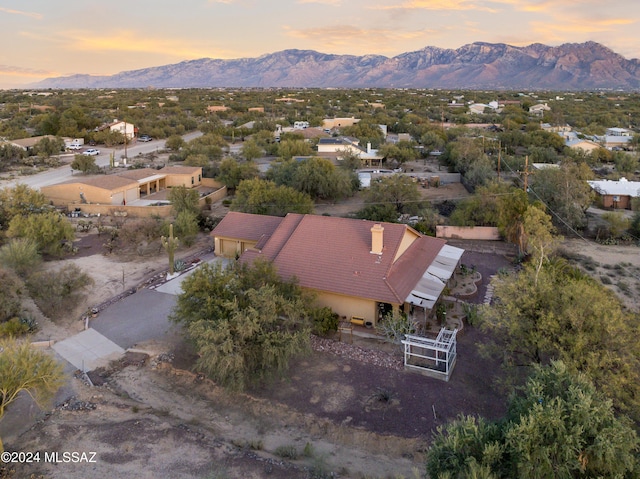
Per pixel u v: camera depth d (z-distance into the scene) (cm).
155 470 1786
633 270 4069
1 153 8688
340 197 6384
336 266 3158
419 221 5228
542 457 1369
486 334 2941
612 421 1470
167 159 9606
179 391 2400
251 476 1766
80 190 6231
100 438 1970
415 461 1914
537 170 6003
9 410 2181
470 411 2203
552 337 2105
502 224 4794
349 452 1984
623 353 1978
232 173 7056
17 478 1725
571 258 4350
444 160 8675
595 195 5816
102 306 3322
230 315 2353
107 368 2580
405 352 2545
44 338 2866
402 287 3003
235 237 4122
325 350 2730
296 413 2203
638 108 17288
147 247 4553
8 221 4962
